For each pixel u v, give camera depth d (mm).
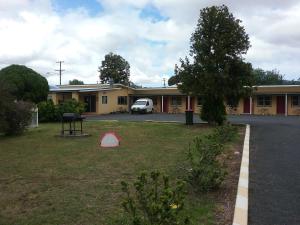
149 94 52188
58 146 15883
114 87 51406
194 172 8094
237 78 26297
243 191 7973
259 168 10734
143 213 5852
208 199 7426
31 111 22141
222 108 27531
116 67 84812
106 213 6590
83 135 19875
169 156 12750
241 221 6133
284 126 25969
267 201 7418
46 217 6484
